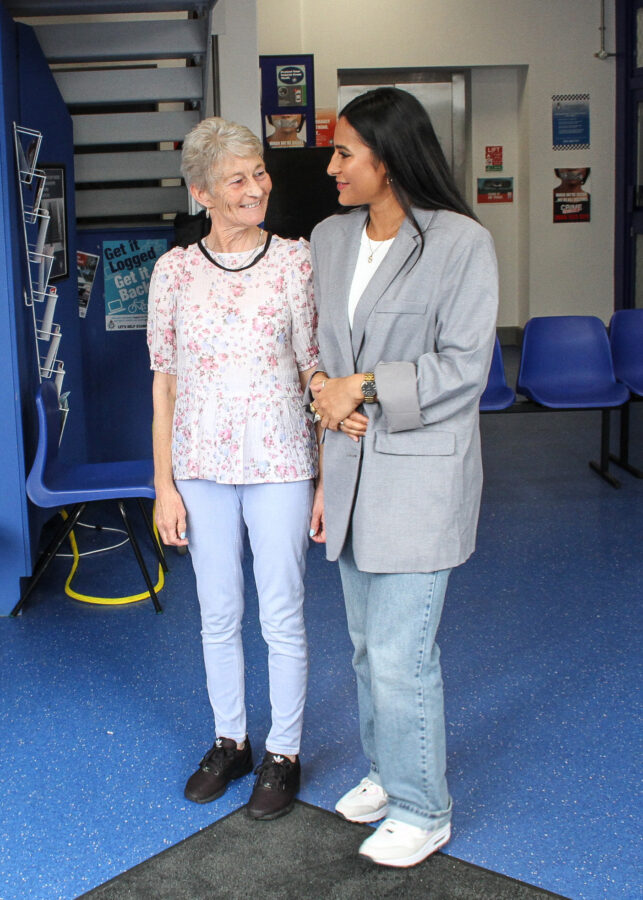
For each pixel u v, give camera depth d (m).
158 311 2.17
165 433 2.25
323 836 2.15
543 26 9.73
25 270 3.58
